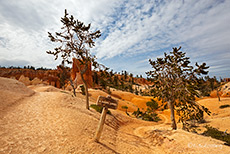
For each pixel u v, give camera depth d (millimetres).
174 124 14656
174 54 14094
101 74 18250
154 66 15445
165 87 13820
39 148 6102
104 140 9641
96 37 19094
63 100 16969
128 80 159375
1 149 5289
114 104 8586
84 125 10797
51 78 117438
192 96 12883
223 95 62406
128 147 10234
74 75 80750
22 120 8570
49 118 9992
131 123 24906
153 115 40250
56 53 18250
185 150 9883
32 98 15102
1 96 11617
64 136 7836
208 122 24188
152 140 13422
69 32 18000
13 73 122375
